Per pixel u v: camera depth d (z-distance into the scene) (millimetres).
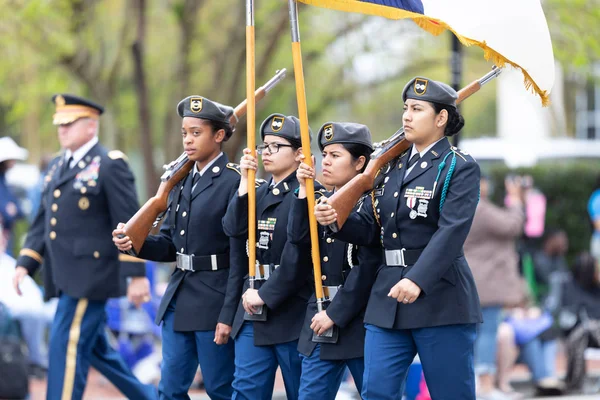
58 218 21078
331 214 15250
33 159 59125
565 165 40406
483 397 25625
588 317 28172
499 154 44938
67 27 35406
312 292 16922
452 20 15781
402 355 15594
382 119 64312
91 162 21156
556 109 57500
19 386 24781
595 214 36344
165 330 18234
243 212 16906
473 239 25672
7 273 27250
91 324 20953
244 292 17250
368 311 15688
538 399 26406
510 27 15758
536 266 32969
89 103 21266
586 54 34312
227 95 36812
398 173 15734
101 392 28344
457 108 15688
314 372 16391
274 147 17156
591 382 29422
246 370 17031
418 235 15406
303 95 16094
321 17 38688
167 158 36469
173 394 18234
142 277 21312
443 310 15188
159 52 41906
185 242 17938
